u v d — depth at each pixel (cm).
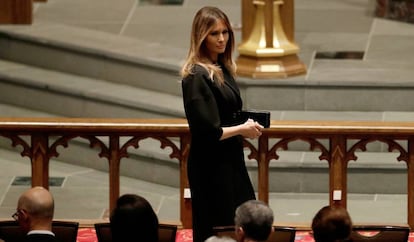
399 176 2305
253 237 1485
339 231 1411
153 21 2933
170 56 2631
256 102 2484
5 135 1992
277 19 2508
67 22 2908
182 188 2006
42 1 3069
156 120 1989
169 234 1622
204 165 1703
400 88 2477
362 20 2945
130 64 2614
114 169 2002
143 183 2378
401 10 2933
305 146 2383
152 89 2597
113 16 2967
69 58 2702
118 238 1408
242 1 2516
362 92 2478
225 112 1686
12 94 2678
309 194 2312
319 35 2842
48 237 1506
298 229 2042
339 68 2584
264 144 1984
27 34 2758
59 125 1977
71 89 2586
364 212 2219
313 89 2477
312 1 3091
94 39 2755
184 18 2959
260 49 2489
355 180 2311
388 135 1972
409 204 2005
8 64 2770
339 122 1984
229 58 1695
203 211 1717
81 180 2388
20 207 1511
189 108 1661
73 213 2209
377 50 2738
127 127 1972
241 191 1717
